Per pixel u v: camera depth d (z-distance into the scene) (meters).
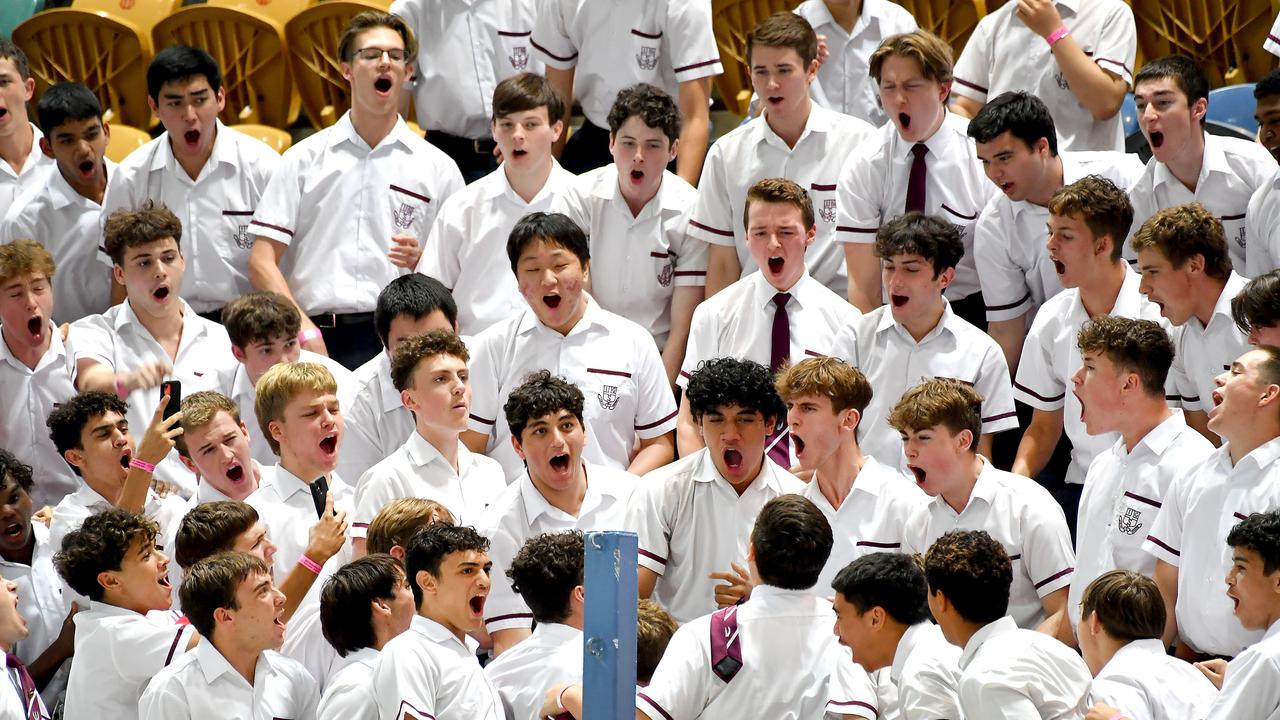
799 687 12.15
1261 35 21.78
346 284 20.70
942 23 22.48
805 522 12.35
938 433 14.53
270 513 15.75
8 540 16.86
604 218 19.83
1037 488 14.91
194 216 21.08
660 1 21.58
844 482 14.94
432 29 23.08
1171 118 18.03
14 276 18.81
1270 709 11.42
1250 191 18.14
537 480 15.17
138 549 13.91
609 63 21.89
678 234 19.83
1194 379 16.17
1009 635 12.02
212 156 21.12
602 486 15.45
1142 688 11.87
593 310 17.92
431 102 23.11
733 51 23.22
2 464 16.83
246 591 12.91
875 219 19.19
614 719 9.47
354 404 17.62
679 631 12.48
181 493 18.05
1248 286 14.48
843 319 17.91
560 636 12.98
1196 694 11.91
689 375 18.27
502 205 19.97
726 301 18.23
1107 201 16.44
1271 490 13.28
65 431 16.86
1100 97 20.11
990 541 12.23
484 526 15.16
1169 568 14.12
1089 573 14.80
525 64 23.33
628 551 9.54
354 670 12.59
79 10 24.50
